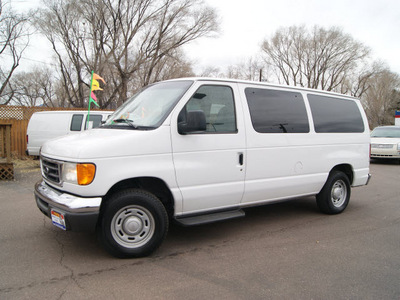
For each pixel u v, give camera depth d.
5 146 8.62
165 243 4.22
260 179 4.48
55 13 26.17
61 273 3.30
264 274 3.38
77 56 27.45
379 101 62.78
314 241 4.38
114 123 4.18
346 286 3.15
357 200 6.92
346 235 4.64
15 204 6.00
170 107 3.82
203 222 3.92
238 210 4.40
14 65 27.34
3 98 31.38
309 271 3.46
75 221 3.27
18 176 8.98
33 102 44.44
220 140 4.07
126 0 25.41
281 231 4.78
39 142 10.58
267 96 4.68
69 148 3.46
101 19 25.61
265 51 51.25
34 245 4.04
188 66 34.94
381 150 13.36
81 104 28.91
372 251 4.05
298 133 4.91
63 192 3.54
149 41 28.89
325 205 5.54
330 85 50.53
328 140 5.31
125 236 3.61
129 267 3.47
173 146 3.73
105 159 3.36
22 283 3.09
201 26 28.86
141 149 3.54
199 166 3.92
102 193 3.36
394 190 8.04
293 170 4.84
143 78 31.98
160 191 3.98
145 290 3.00
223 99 4.21
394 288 3.13
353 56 47.22
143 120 3.91
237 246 4.15
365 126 6.06
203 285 3.12
